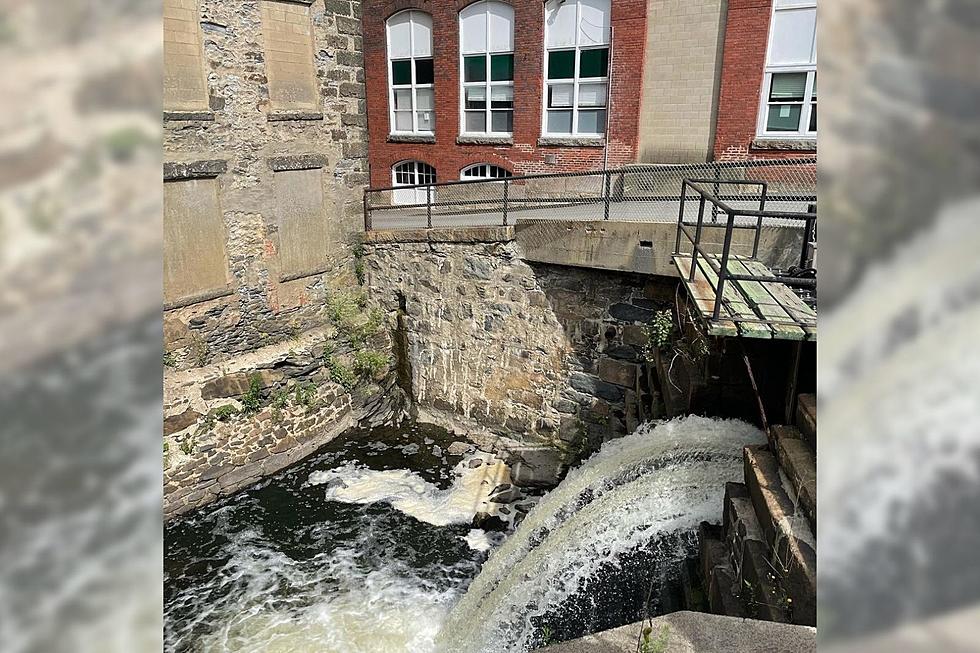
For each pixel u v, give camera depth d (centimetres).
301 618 674
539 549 634
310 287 1027
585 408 898
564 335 890
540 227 855
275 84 923
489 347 976
